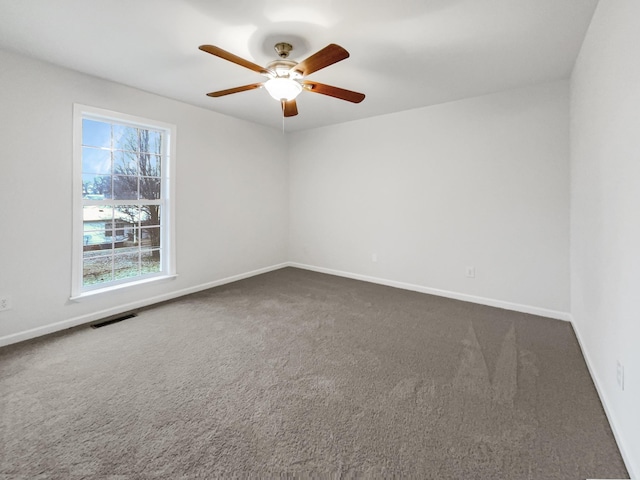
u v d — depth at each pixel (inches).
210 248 162.2
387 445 58.5
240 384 78.0
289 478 51.4
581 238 96.7
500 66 104.9
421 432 61.9
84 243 120.3
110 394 73.5
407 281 162.1
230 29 83.4
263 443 58.8
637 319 50.9
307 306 135.9
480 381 79.5
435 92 129.3
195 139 151.0
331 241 191.6
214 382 78.8
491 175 133.3
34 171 103.0
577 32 84.5
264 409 68.6
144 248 139.2
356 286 167.2
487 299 137.9
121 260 131.6
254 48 93.4
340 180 184.2
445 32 84.5
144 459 54.9
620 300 59.7
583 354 92.8
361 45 91.0
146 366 86.2
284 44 89.7
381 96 134.0
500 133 129.7
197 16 77.8
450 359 90.8
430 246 152.9
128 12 76.3
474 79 115.8
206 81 119.6
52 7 74.4
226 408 68.8
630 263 54.4
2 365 86.2
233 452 56.7
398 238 163.6
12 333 100.3
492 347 98.2
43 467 53.0
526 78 115.0
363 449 57.5
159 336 105.5
